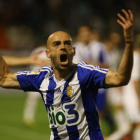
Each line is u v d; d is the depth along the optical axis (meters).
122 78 10.62
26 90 12.95
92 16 68.88
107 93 27.03
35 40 62.84
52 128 12.25
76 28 64.50
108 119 26.97
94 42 28.39
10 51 58.72
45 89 12.12
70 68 11.84
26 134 27.98
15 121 33.44
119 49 58.28
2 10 67.62
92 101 11.77
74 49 11.91
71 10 69.38
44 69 12.59
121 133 21.73
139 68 21.42
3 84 13.12
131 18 10.25
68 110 11.74
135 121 21.23
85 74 11.53
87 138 11.77
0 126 31.27
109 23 67.81
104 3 70.75
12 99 49.56
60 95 11.81
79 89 11.63
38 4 69.69
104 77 11.12
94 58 27.89
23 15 68.00
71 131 11.83
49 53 11.89
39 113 38.19
